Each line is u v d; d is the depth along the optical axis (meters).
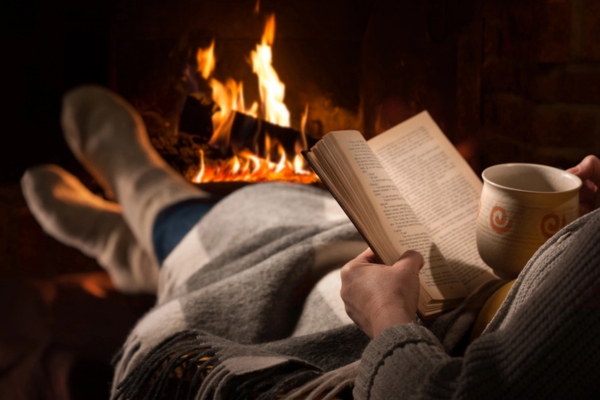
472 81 1.55
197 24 1.99
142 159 1.44
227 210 1.08
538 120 1.30
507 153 1.44
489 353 0.38
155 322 0.81
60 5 1.87
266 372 0.59
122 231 1.38
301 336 0.73
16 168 1.81
